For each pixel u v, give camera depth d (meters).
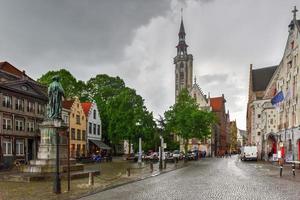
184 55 140.12
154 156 59.38
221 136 132.88
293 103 45.34
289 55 47.81
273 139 62.44
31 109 50.66
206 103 109.31
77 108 63.38
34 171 26.56
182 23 142.00
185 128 61.72
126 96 65.56
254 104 82.38
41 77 68.81
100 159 54.53
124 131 63.75
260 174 30.73
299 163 38.62
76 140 62.56
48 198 16.72
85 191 19.08
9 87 45.16
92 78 77.31
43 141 27.53
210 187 20.72
